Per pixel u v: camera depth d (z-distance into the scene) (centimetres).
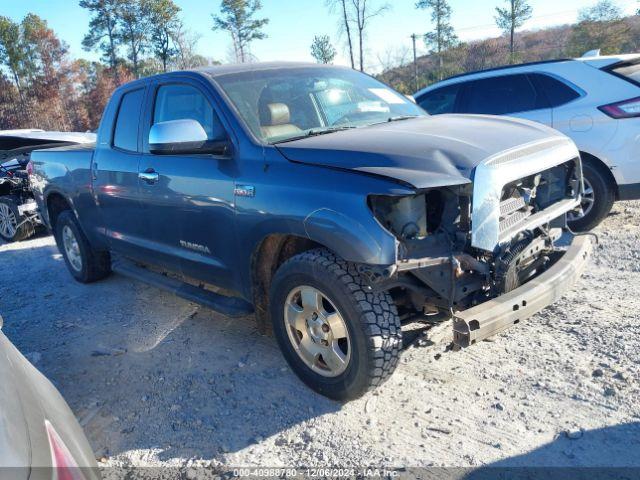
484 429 308
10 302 599
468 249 308
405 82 5731
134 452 320
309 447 308
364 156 317
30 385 197
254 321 480
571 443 290
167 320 502
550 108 655
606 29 5422
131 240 502
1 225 963
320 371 343
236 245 376
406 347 325
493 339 404
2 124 6525
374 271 289
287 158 345
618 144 608
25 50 6575
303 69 451
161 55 6272
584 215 639
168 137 367
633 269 515
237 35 5809
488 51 5684
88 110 6750
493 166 306
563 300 460
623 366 352
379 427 319
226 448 315
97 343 469
